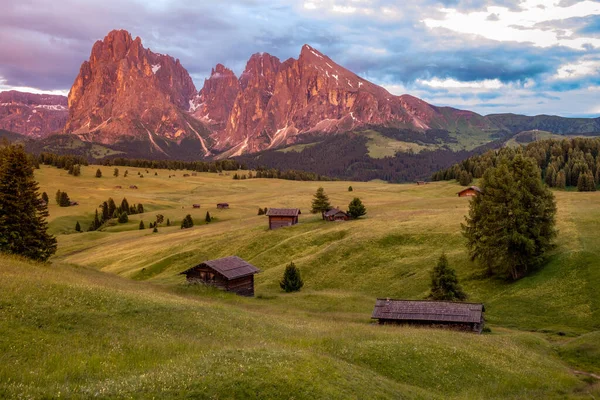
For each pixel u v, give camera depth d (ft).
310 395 71.82
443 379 106.01
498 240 224.94
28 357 78.59
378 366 105.81
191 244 372.58
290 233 369.71
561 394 109.50
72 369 75.36
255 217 490.08
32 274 142.00
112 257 380.17
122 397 61.16
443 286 209.56
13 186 205.67
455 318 167.02
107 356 84.38
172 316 121.08
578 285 197.47
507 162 248.11
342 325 161.38
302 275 286.25
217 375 71.10
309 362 84.28
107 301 120.16
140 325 109.29
